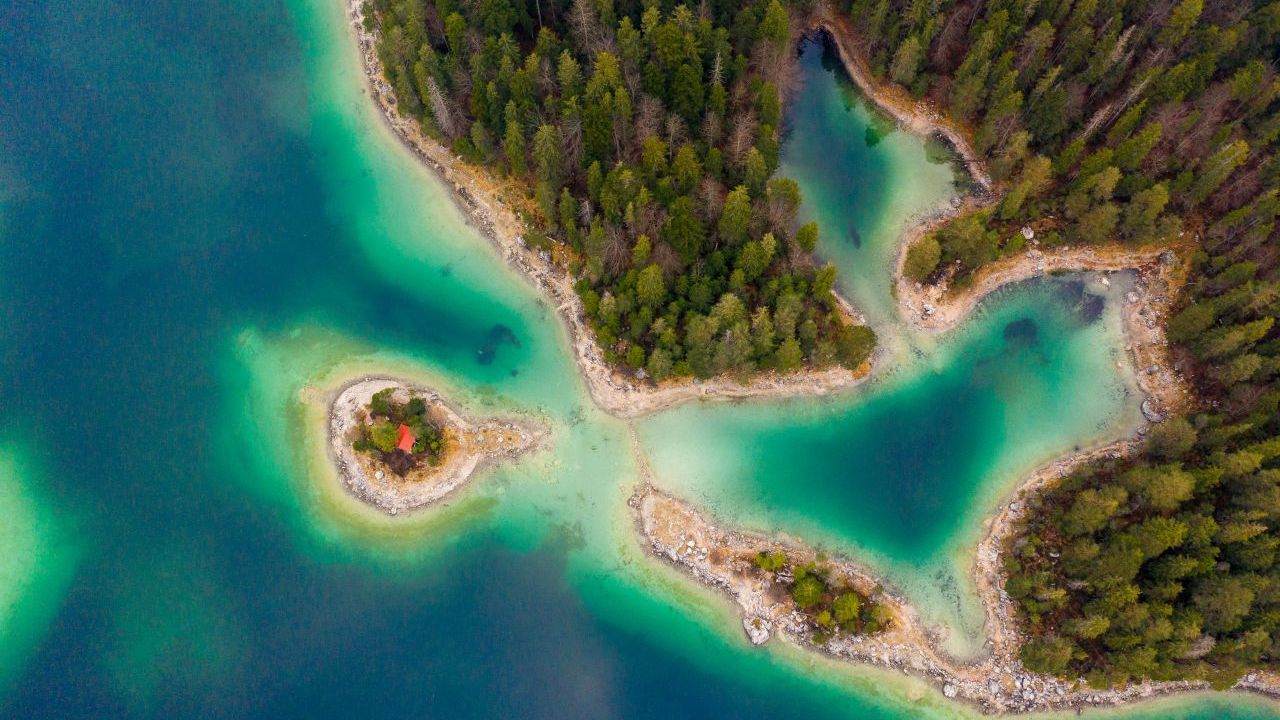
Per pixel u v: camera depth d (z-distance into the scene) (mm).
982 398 90312
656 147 83375
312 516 87438
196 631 83812
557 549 86688
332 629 84125
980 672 80812
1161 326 89312
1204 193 86625
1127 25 90938
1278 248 83062
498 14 88000
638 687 83062
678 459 88688
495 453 88875
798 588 82188
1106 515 76625
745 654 83062
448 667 83250
